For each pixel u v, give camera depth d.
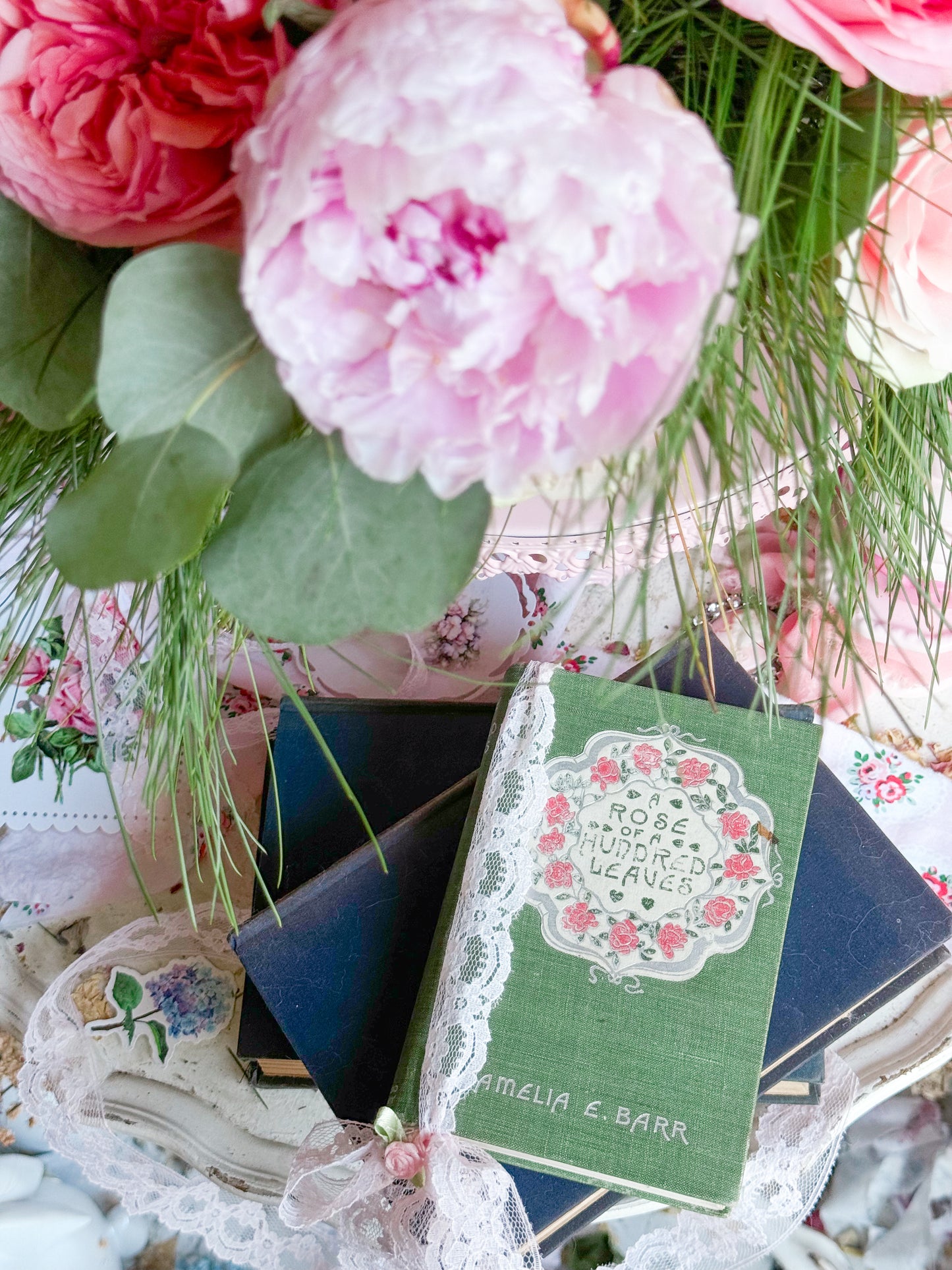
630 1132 0.42
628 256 0.19
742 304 0.26
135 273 0.22
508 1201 0.42
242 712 0.58
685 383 0.21
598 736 0.45
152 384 0.23
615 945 0.43
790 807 0.45
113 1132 0.52
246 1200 0.52
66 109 0.25
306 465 0.25
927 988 0.56
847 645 0.32
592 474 0.26
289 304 0.20
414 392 0.21
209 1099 0.53
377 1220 0.43
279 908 0.46
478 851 0.44
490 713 0.54
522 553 0.46
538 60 0.18
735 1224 0.50
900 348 0.29
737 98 0.30
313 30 0.23
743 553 0.45
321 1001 0.45
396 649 0.58
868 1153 0.59
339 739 0.53
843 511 0.34
